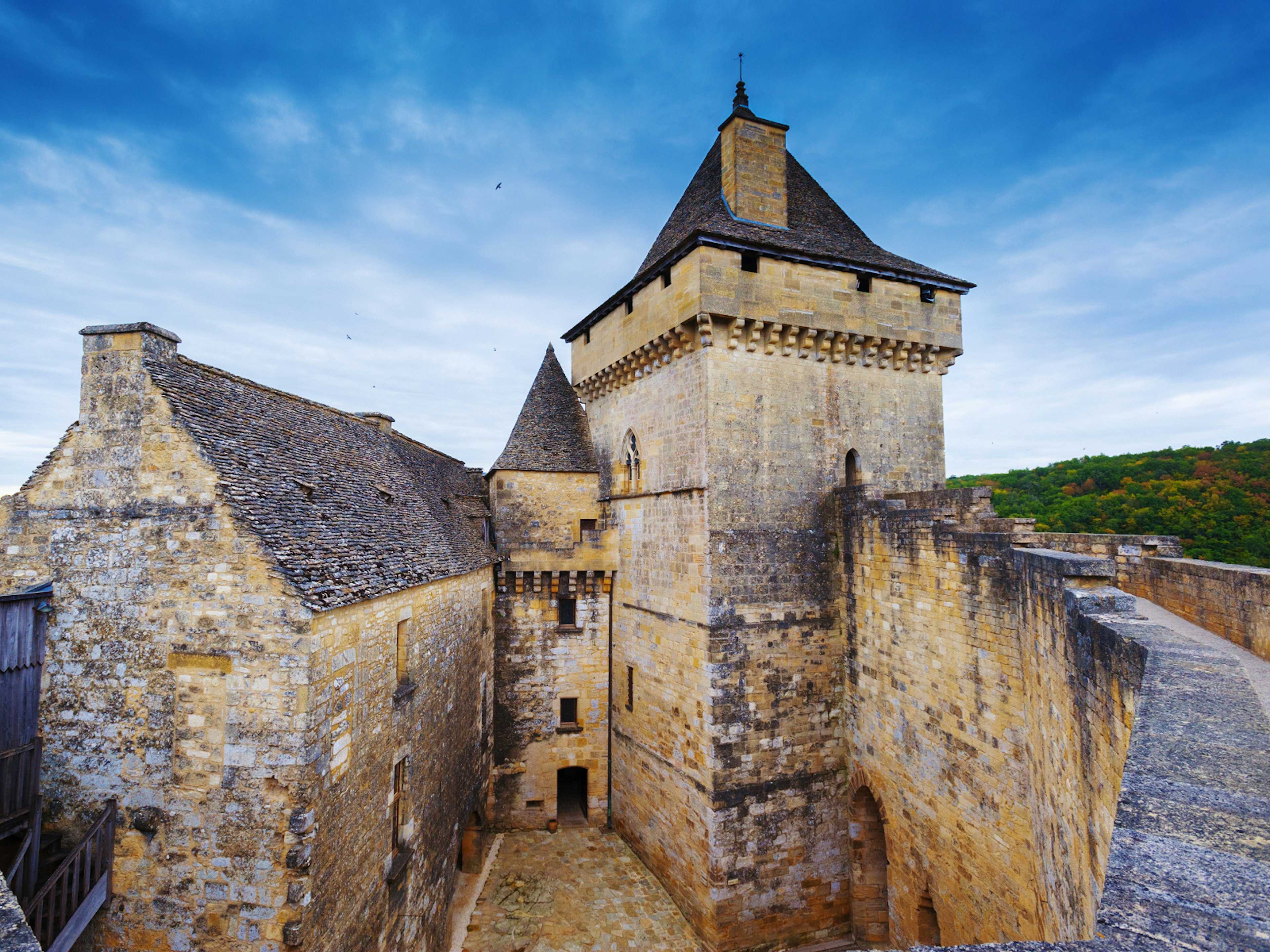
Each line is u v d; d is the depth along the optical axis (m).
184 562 10.03
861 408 20.23
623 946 17.05
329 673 10.20
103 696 10.12
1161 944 2.58
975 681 13.64
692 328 18.61
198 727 9.78
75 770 10.11
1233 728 4.57
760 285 18.48
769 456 18.78
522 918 18.06
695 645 18.30
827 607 19.00
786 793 18.02
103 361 10.69
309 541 11.12
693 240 17.83
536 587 23.72
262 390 14.82
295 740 9.53
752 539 18.34
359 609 11.27
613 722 23.55
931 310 20.86
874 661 17.42
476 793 20.42
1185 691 5.23
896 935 16.22
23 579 12.30
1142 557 11.31
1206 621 8.97
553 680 23.67
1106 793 7.16
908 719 15.93
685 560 18.92
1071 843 8.79
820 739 18.53
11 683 10.88
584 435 26.42
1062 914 9.24
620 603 23.20
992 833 13.01
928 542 15.27
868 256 20.70
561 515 24.67
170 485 10.23
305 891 9.38
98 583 10.27
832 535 19.31
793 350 19.19
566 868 20.61
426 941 14.68
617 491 23.64
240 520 9.98
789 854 17.91
